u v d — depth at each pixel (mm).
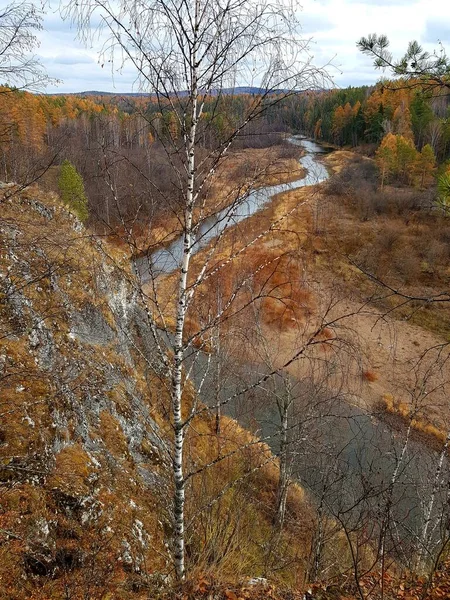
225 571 6715
